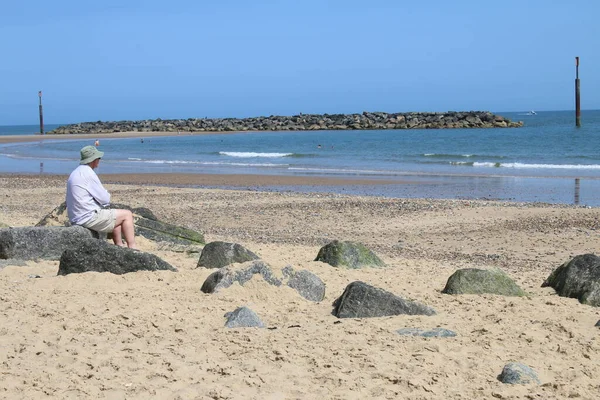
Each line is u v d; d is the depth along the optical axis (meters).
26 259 8.75
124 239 9.89
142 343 5.62
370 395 4.59
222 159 41.09
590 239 13.24
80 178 8.95
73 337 5.75
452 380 4.88
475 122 92.88
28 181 26.98
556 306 6.97
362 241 13.38
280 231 14.65
